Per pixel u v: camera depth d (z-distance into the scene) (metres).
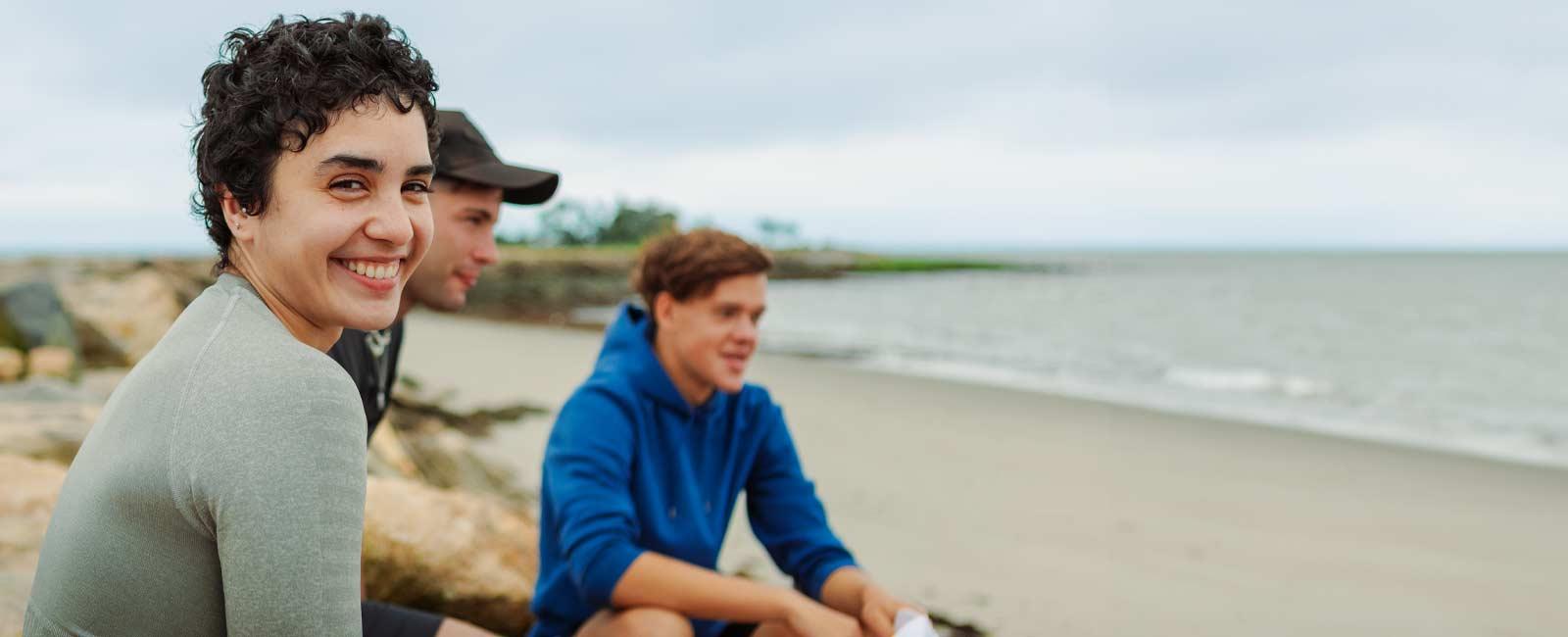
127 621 0.92
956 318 28.77
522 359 13.34
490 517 3.24
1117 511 6.09
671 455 2.15
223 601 0.93
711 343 2.09
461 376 10.88
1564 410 12.09
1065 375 14.80
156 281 9.38
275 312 1.04
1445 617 4.49
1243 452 8.16
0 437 3.62
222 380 0.90
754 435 2.33
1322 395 13.14
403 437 5.43
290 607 0.88
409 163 1.03
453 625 1.86
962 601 4.38
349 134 0.97
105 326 8.23
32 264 15.96
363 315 1.04
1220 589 4.70
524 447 6.92
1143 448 8.23
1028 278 68.88
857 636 1.90
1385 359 18.95
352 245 1.00
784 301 37.91
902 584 4.56
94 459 0.94
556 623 2.16
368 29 1.00
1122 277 71.50
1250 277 72.44
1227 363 17.62
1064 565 4.93
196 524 0.89
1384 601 4.67
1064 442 8.35
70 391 4.95
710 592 1.89
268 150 0.96
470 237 2.20
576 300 35.88
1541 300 42.53
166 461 0.88
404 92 1.01
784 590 1.93
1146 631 4.12
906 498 6.18
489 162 2.22
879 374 13.12
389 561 2.88
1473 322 29.83
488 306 31.48
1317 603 4.60
